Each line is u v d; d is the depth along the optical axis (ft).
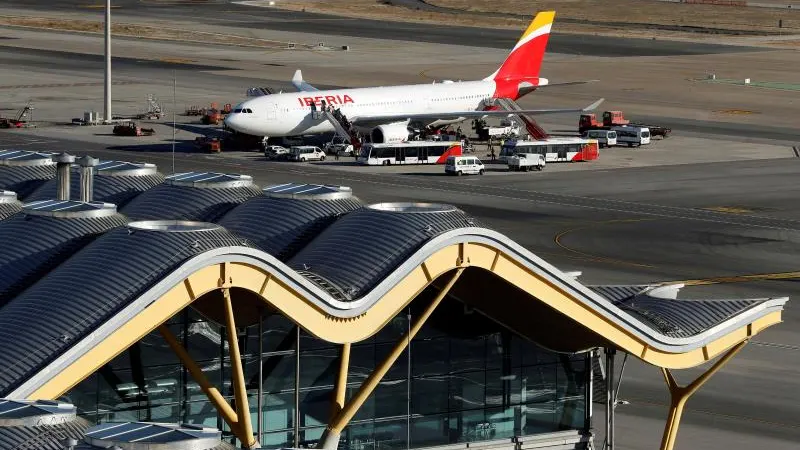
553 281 228.22
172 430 154.20
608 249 461.78
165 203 270.87
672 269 435.53
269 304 206.90
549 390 259.39
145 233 209.77
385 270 221.46
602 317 233.35
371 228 232.12
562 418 261.44
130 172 289.53
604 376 266.36
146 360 227.20
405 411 248.11
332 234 237.04
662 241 478.18
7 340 194.49
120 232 213.66
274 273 204.74
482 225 234.17
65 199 251.39
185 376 230.68
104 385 224.33
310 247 236.84
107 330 192.75
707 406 298.15
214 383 233.76
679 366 243.60
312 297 208.95
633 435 277.23
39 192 287.48
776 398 305.12
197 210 267.39
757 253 464.65
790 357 336.90
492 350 253.65
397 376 246.88
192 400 231.50
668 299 256.11
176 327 230.07
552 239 474.49
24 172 300.40
